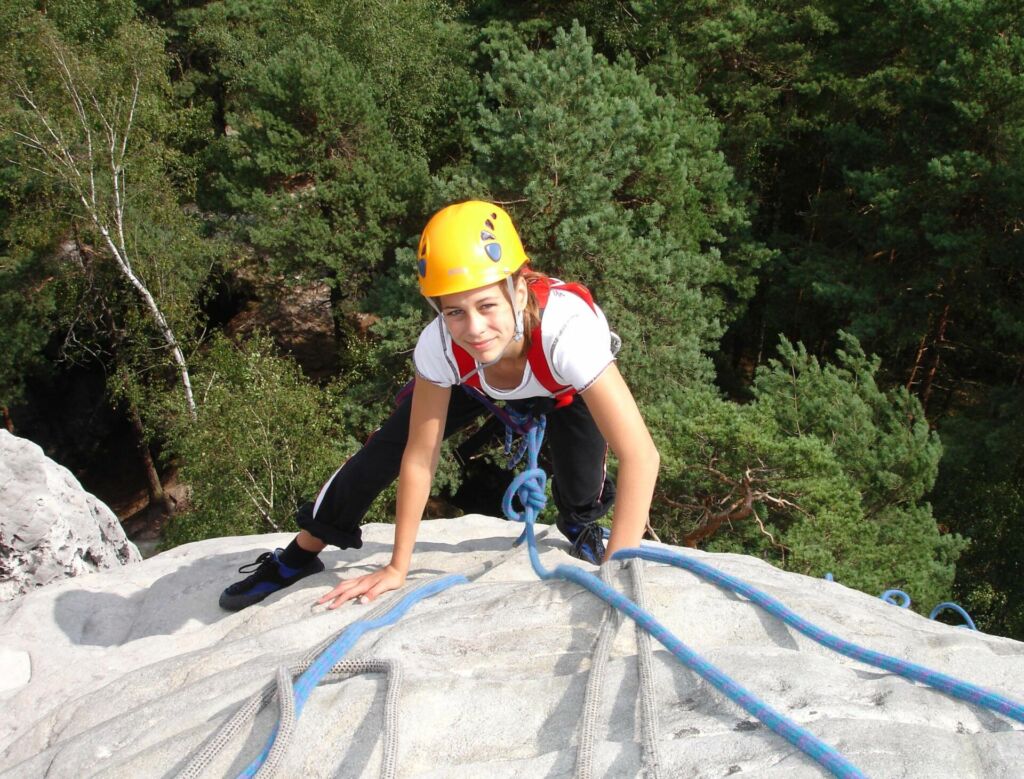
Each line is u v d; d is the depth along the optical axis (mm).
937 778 1489
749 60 22578
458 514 22500
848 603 2459
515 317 2371
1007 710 1662
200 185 25016
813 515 12383
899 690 1810
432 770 1740
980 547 17656
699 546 13797
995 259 18125
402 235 21125
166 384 24156
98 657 3035
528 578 2953
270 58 21516
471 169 18266
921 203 18859
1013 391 17797
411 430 2764
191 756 1896
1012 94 16859
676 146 19422
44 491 5574
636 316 16219
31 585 5594
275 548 3910
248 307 28688
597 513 3246
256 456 16328
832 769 1498
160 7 29672
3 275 22500
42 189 21469
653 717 1710
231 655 2527
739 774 1558
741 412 13055
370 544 3729
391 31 22594
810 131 23172
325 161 20672
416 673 2037
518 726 1835
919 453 14000
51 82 20094
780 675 1854
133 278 20469
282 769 1808
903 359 22453
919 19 18266
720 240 19531
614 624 2059
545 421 2846
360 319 24969
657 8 21422
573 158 16578
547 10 24516
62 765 2068
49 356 26688
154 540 24469
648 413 13617
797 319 22281
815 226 23281
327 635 2619
